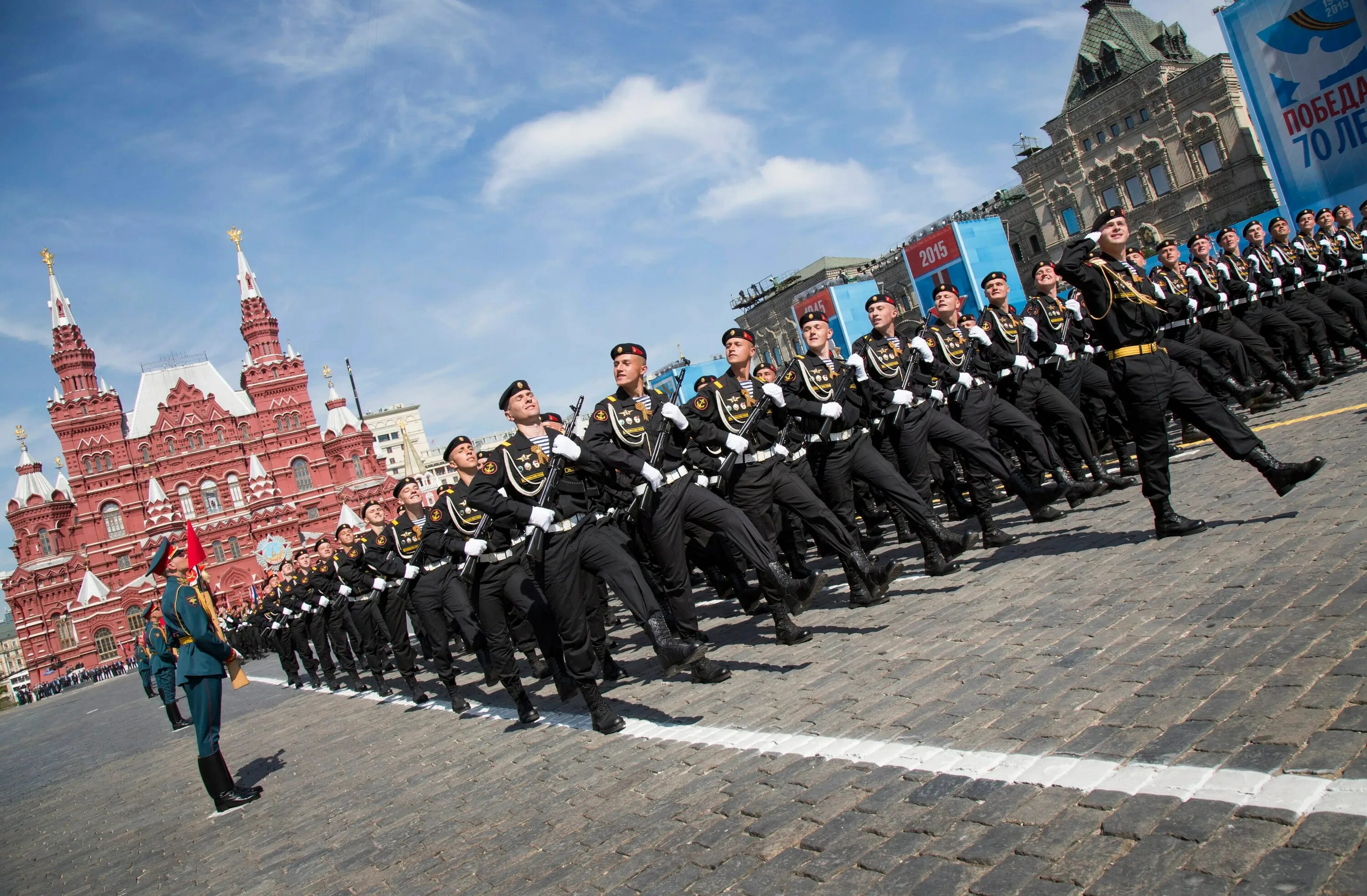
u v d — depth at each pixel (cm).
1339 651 377
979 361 875
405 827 565
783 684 605
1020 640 526
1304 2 1759
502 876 426
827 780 414
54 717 3219
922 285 2122
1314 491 651
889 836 341
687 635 657
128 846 751
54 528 7038
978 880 292
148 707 2488
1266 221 2450
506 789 580
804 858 343
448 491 889
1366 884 236
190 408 7312
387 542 1070
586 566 633
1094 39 4428
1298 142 1831
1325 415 957
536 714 778
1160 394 624
